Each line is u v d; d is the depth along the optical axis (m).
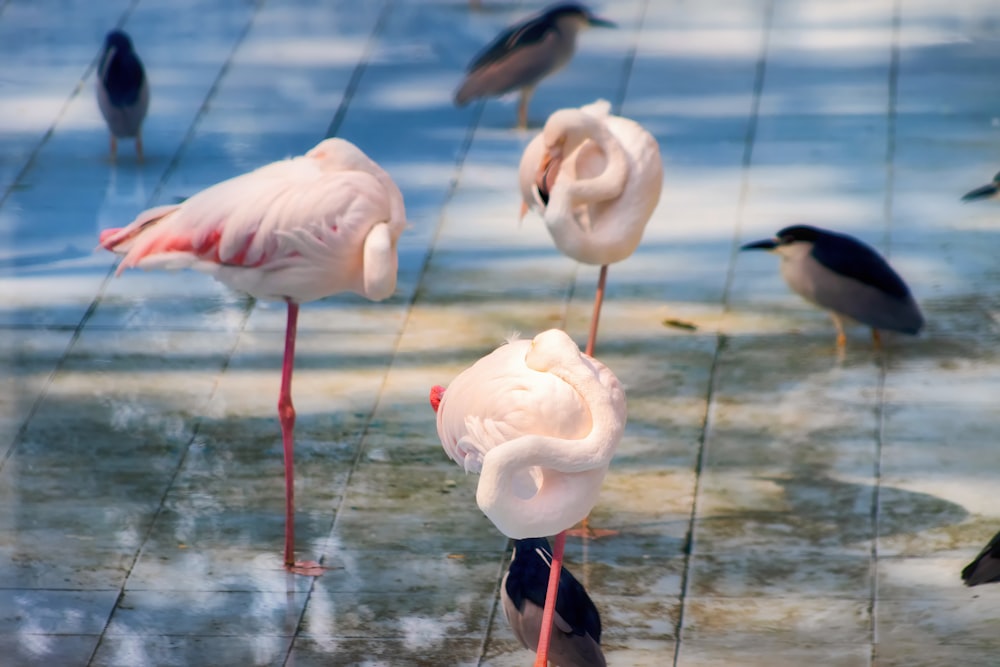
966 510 10.27
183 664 8.86
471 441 7.95
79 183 16.45
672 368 12.46
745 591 9.42
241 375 12.57
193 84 19.08
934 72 18.81
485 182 16.30
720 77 18.95
